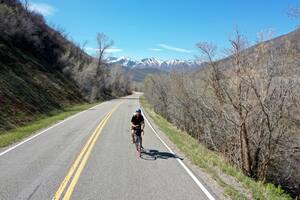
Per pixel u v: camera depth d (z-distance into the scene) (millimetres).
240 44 12562
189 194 7422
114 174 8977
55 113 31422
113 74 95562
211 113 18328
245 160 13422
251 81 12234
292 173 14906
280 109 12727
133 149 12898
